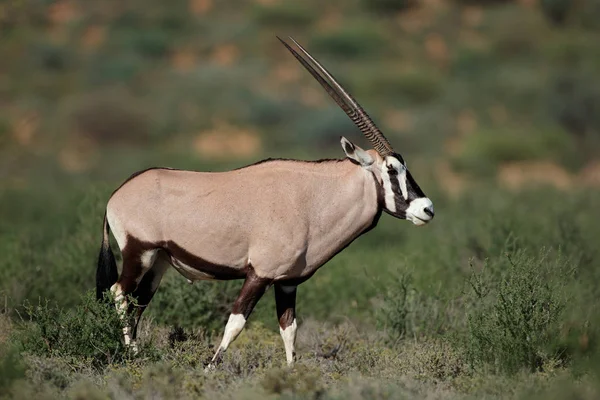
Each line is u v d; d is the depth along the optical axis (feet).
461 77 558.56
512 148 402.11
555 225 133.08
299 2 628.69
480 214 183.83
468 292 94.63
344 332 93.15
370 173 82.94
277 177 81.30
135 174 83.41
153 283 86.12
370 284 115.34
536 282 82.53
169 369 72.33
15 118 433.89
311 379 69.46
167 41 566.36
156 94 483.10
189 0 636.48
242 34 585.63
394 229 180.55
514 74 531.50
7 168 360.07
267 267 80.33
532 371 80.02
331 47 584.40
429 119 463.83
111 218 82.84
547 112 465.47
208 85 495.41
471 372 79.92
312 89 519.19
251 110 463.01
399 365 81.61
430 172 305.94
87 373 76.79
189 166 350.23
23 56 518.78
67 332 80.59
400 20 634.84
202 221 80.43
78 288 109.29
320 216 81.71
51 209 191.93
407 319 97.60
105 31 572.51
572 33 614.34
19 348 80.53
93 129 431.84
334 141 435.53
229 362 80.43
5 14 177.58
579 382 75.00
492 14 637.71
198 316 98.84
